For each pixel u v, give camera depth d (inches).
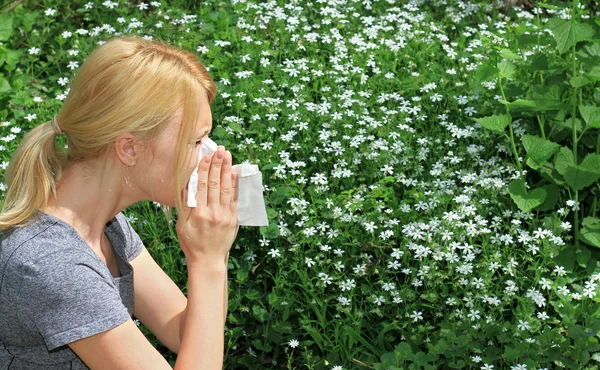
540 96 157.6
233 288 136.9
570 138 163.9
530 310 127.4
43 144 71.3
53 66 192.7
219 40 189.8
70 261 68.1
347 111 165.3
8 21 190.4
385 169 152.0
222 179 75.1
